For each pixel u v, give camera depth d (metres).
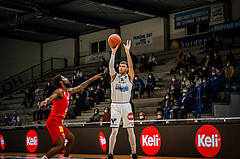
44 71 28.30
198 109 12.73
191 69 16.47
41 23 24.42
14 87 27.62
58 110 6.49
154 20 22.58
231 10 19.02
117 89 7.27
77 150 11.09
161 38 22.16
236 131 7.61
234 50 17.03
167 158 8.34
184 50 20.30
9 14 21.98
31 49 29.62
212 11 19.67
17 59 28.64
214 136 7.96
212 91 13.33
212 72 14.62
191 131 8.43
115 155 9.77
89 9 20.98
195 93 13.39
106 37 25.59
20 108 23.50
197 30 20.38
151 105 16.58
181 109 12.62
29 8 19.92
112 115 7.29
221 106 12.66
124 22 24.28
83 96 18.30
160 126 9.04
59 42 29.06
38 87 25.73
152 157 8.70
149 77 17.33
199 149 8.23
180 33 21.25
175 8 21.25
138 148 9.50
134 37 23.72
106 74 19.41
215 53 16.03
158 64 20.28
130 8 19.28
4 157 10.12
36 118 20.00
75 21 21.81
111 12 21.72
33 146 12.31
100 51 25.98
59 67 28.22
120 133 9.95
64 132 6.79
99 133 10.52
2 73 27.69
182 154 8.53
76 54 27.52
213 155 7.95
